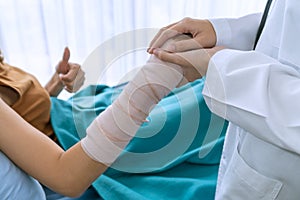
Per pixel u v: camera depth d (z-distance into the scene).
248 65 0.60
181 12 1.89
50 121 1.09
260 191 0.65
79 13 1.72
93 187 0.89
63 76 0.95
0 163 0.63
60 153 0.65
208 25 0.72
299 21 0.60
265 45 0.70
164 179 0.91
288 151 0.57
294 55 0.61
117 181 0.91
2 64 1.06
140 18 1.83
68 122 1.09
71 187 0.63
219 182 0.84
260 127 0.56
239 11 1.98
